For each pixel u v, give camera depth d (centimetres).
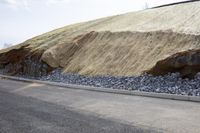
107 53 2742
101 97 1594
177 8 2881
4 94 1791
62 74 3028
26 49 4125
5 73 4244
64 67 3231
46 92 1897
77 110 1180
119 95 1672
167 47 2192
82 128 853
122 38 2792
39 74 3403
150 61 2172
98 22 4169
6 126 897
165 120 964
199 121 936
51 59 3338
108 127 863
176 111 1121
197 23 2280
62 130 834
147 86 1838
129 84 1988
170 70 1881
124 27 3081
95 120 969
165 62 1898
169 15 2795
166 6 3188
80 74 2722
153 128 849
